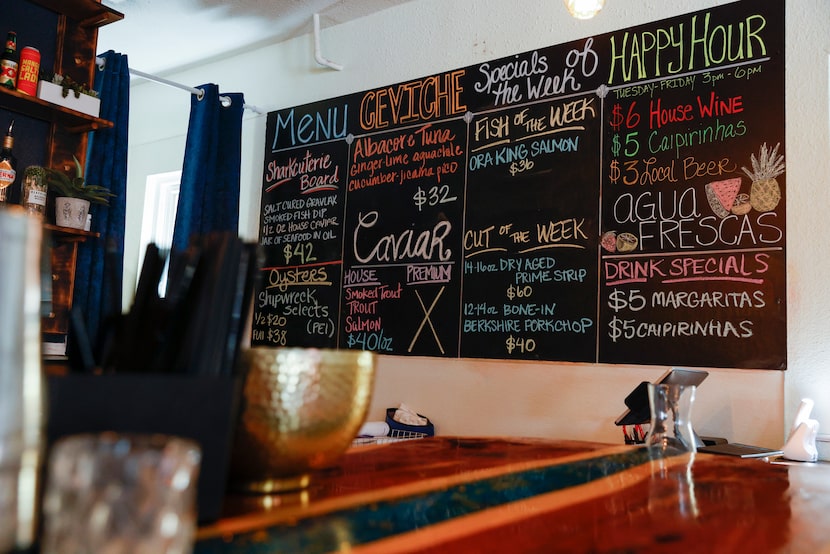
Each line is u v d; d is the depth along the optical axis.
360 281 3.57
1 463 0.42
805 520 0.72
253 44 4.18
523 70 3.18
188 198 3.79
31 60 2.73
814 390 2.39
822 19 2.52
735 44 2.67
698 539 0.62
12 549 0.42
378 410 3.44
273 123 4.06
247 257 0.68
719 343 2.56
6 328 0.43
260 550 0.52
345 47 3.84
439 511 0.68
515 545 0.56
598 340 2.83
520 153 3.14
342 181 3.72
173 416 0.57
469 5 3.40
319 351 0.72
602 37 2.98
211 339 0.64
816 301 2.42
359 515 0.65
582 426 2.84
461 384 3.19
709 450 1.99
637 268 2.77
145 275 0.70
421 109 3.48
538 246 3.03
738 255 2.56
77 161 2.95
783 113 2.54
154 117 4.66
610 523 0.66
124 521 0.34
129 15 3.84
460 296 3.22
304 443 0.72
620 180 2.86
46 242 0.51
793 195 2.50
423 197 3.42
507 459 1.08
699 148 2.70
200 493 0.58
